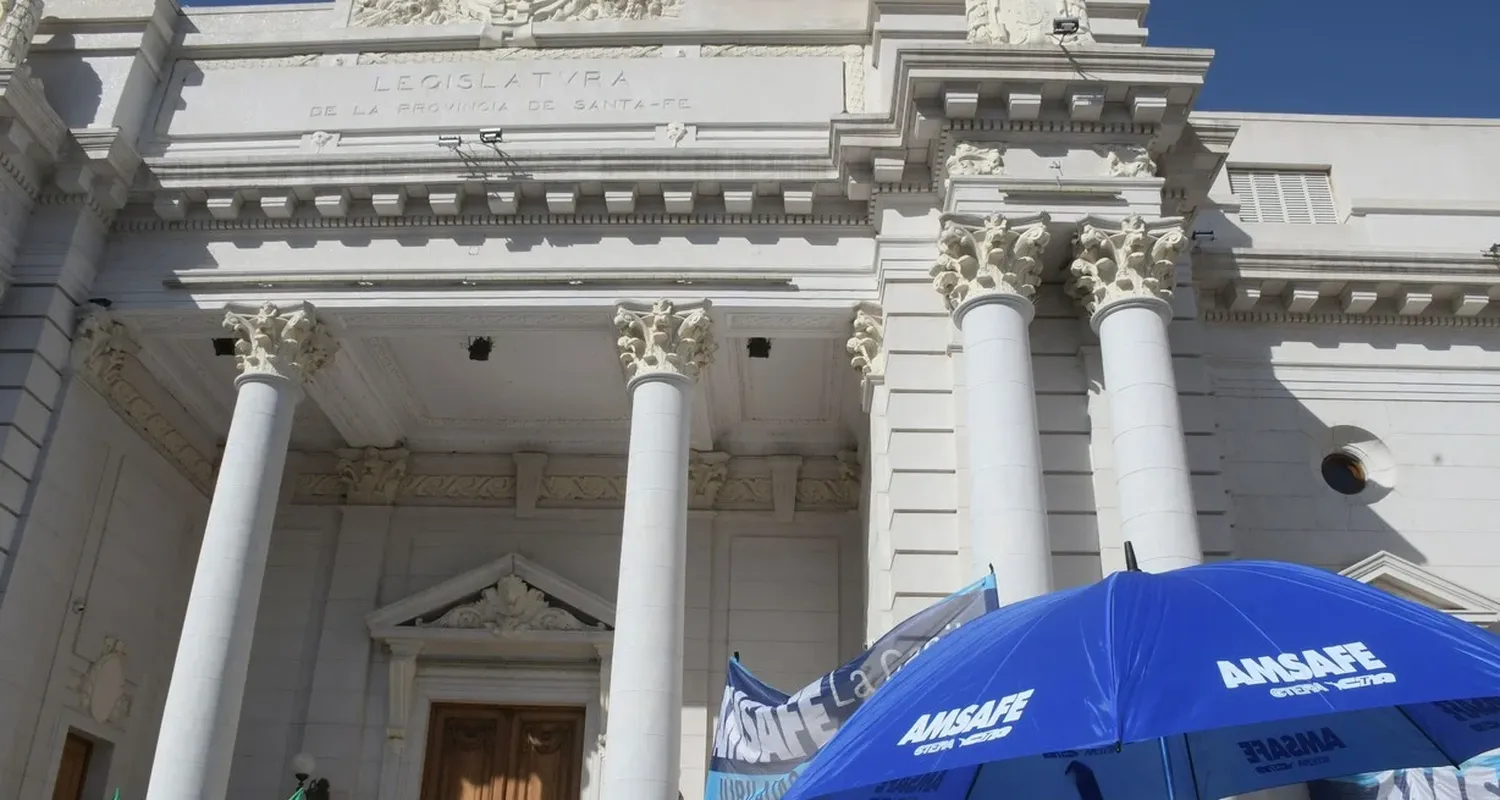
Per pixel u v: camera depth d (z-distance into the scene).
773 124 19.67
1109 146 17.28
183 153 20.06
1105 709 5.67
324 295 18.64
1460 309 20.95
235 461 17.52
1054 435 16.62
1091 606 6.47
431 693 21.97
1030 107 17.06
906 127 17.52
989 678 6.27
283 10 21.50
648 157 18.39
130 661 20.42
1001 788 8.31
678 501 16.84
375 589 22.61
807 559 22.45
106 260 19.17
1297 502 20.00
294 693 21.92
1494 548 19.77
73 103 19.80
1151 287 16.19
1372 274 20.67
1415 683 5.55
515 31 20.72
